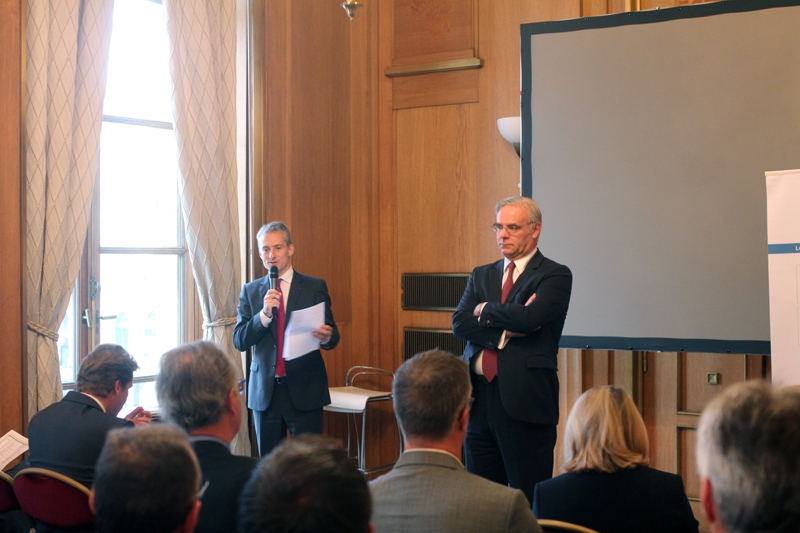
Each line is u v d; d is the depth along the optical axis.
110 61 4.24
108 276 4.22
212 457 1.71
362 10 5.14
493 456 3.06
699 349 3.94
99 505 1.19
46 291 3.65
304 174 4.76
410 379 1.66
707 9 3.93
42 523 2.21
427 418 1.63
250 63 4.46
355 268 5.16
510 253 3.11
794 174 2.92
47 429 2.29
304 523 1.01
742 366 4.09
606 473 1.80
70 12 3.74
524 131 4.31
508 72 4.73
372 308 5.14
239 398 1.85
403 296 5.07
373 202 5.15
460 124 4.89
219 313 4.34
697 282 3.95
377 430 5.16
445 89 4.93
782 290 2.94
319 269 4.87
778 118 3.79
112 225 4.23
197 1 4.27
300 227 4.73
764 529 0.97
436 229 4.98
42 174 3.62
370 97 5.15
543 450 2.95
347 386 4.89
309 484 1.04
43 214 3.64
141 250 4.34
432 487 1.55
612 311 4.12
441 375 1.65
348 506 1.04
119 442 1.22
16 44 3.44
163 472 1.18
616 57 4.11
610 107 4.12
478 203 4.84
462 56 4.86
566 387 4.46
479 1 4.83
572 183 4.21
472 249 4.86
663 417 4.26
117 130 4.26
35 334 3.62
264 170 4.48
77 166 3.79
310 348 3.38
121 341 4.28
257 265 4.45
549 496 1.84
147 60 4.40
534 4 4.64
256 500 1.05
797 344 2.92
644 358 4.31
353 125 5.14
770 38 3.81
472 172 4.86
